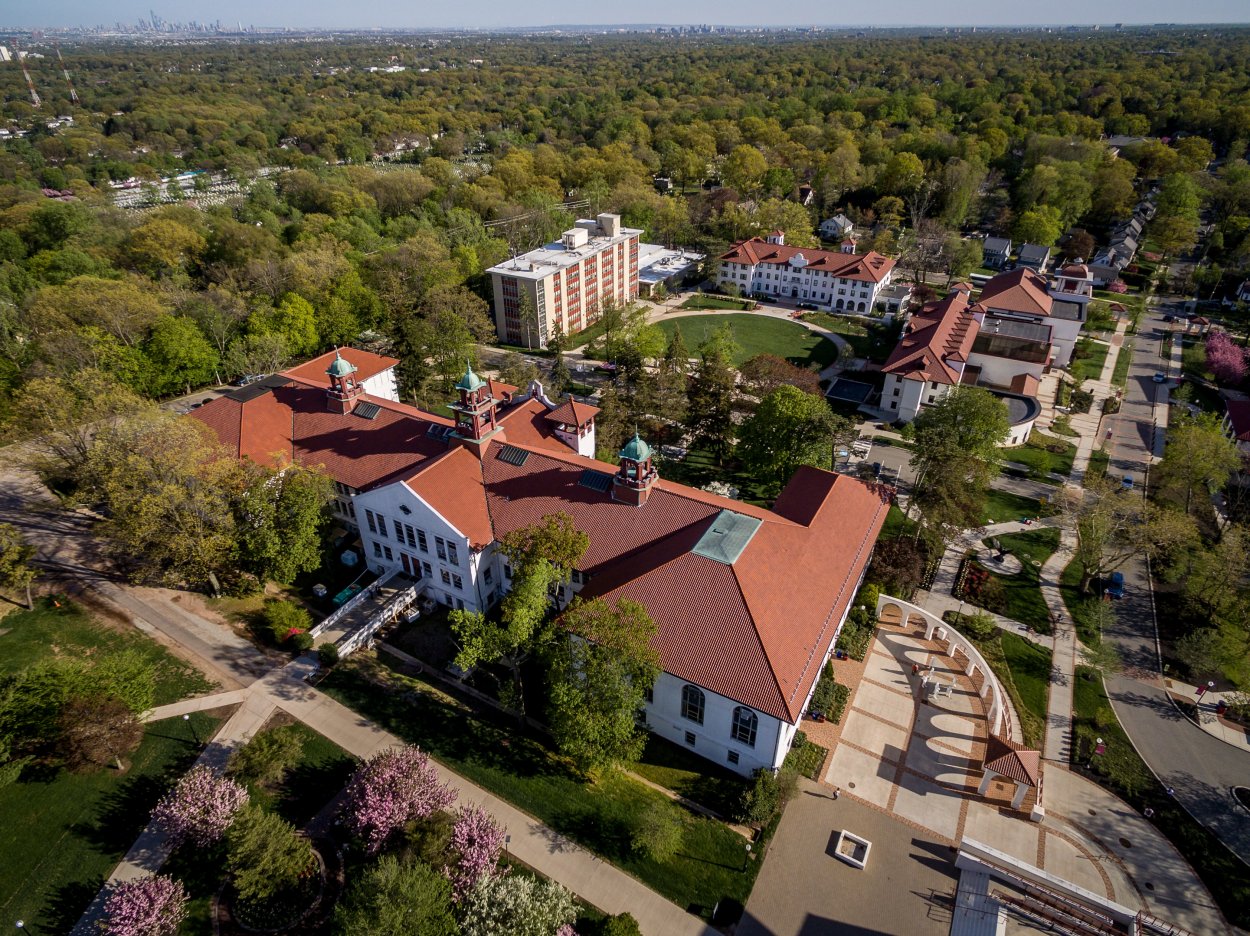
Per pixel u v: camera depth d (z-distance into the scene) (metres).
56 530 77.88
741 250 168.25
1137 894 48.31
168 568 70.94
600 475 67.44
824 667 63.62
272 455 71.88
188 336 108.44
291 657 64.00
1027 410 109.50
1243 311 154.25
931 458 75.81
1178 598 74.88
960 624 70.06
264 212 190.38
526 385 110.56
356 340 123.94
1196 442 84.88
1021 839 51.38
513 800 52.97
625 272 159.00
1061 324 130.88
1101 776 56.03
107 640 64.50
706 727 54.91
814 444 81.12
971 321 126.62
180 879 47.38
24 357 100.31
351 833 49.03
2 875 47.00
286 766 53.97
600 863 49.12
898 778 55.25
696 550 56.53
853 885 48.09
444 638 67.44
